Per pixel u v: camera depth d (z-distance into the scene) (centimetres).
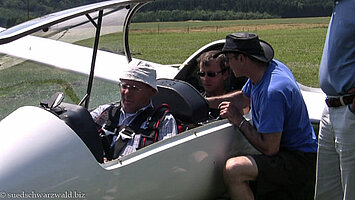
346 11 244
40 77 341
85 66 373
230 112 294
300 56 1720
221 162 296
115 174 242
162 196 270
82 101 347
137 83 280
